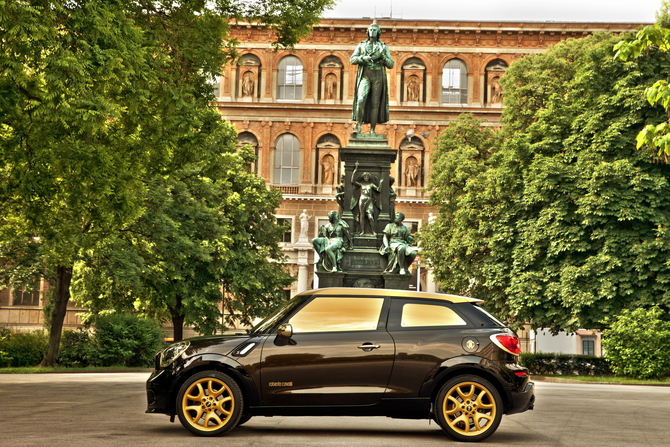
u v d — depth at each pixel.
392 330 9.08
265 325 9.27
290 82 69.12
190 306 40.88
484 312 9.29
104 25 13.45
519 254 34.69
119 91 14.83
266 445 7.96
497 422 8.75
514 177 36.50
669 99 12.00
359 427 10.12
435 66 68.19
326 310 9.20
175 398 8.97
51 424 9.80
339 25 67.81
